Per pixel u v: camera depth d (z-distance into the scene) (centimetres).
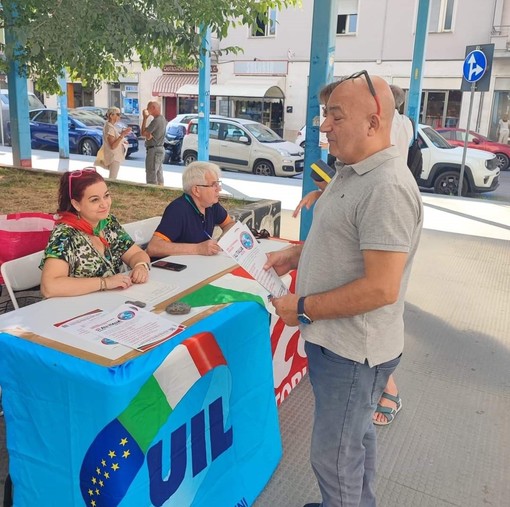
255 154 1279
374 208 153
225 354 200
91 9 464
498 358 372
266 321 229
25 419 177
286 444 268
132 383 158
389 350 173
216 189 320
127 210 567
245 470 221
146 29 507
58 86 782
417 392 325
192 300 217
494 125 2016
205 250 292
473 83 991
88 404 161
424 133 1106
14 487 185
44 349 170
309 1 2147
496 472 254
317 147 509
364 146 161
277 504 228
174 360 174
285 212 807
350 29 2130
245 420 220
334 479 183
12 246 307
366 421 181
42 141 1648
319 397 180
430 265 582
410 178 159
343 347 169
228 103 2381
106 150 890
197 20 557
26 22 503
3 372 177
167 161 1493
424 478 248
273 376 262
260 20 677
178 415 180
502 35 1908
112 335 181
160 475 176
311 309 168
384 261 152
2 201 589
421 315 445
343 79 168
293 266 217
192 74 2450
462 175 1033
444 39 1995
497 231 738
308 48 2198
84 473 166
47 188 680
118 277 231
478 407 311
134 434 163
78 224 245
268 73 2295
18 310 202
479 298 488
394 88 289
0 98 1784
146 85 2550
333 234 165
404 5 2012
